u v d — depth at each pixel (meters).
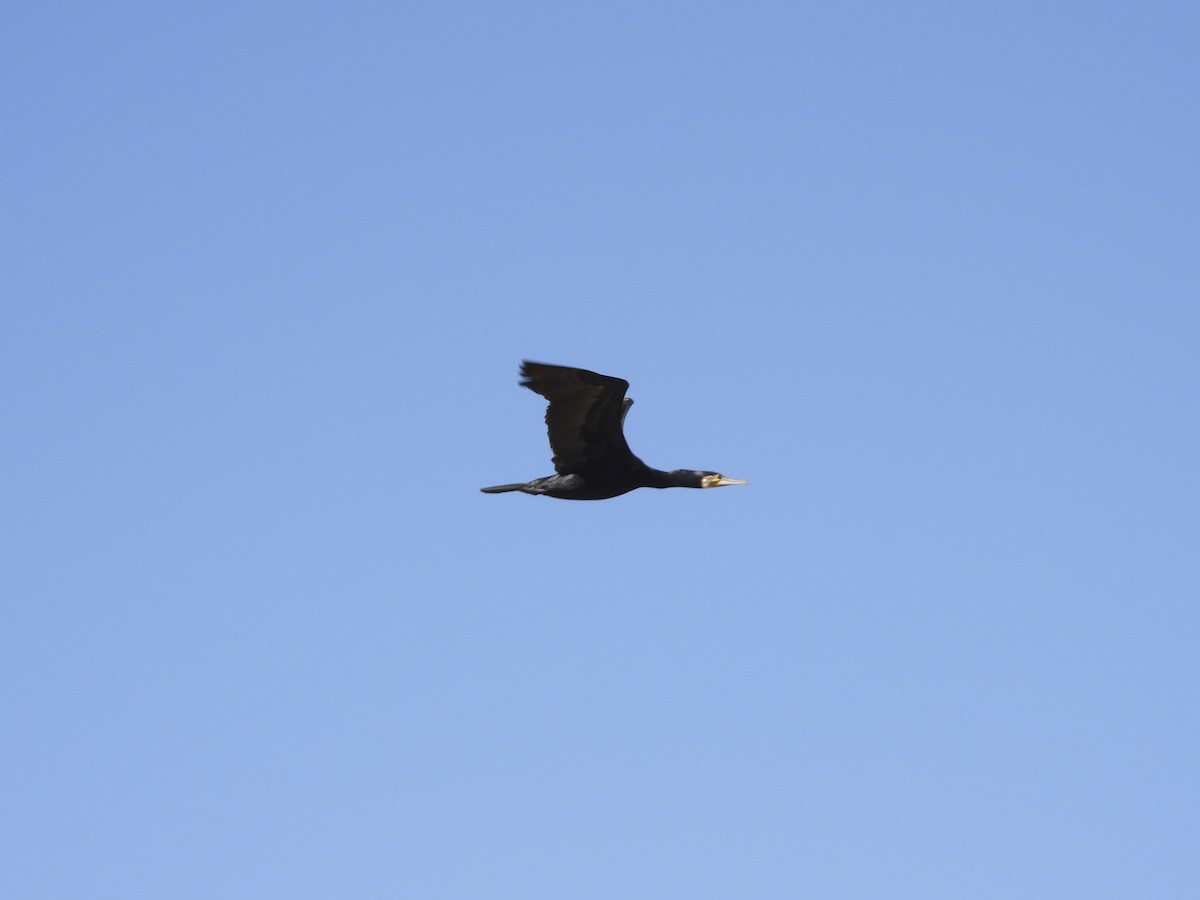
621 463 31.66
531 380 30.20
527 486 32.09
